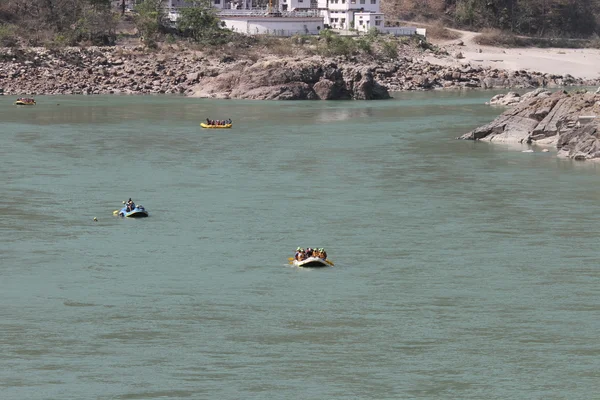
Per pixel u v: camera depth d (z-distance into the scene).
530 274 191.38
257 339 158.38
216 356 151.88
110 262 198.62
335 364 149.12
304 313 169.62
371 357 151.62
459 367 148.12
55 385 141.75
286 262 199.50
